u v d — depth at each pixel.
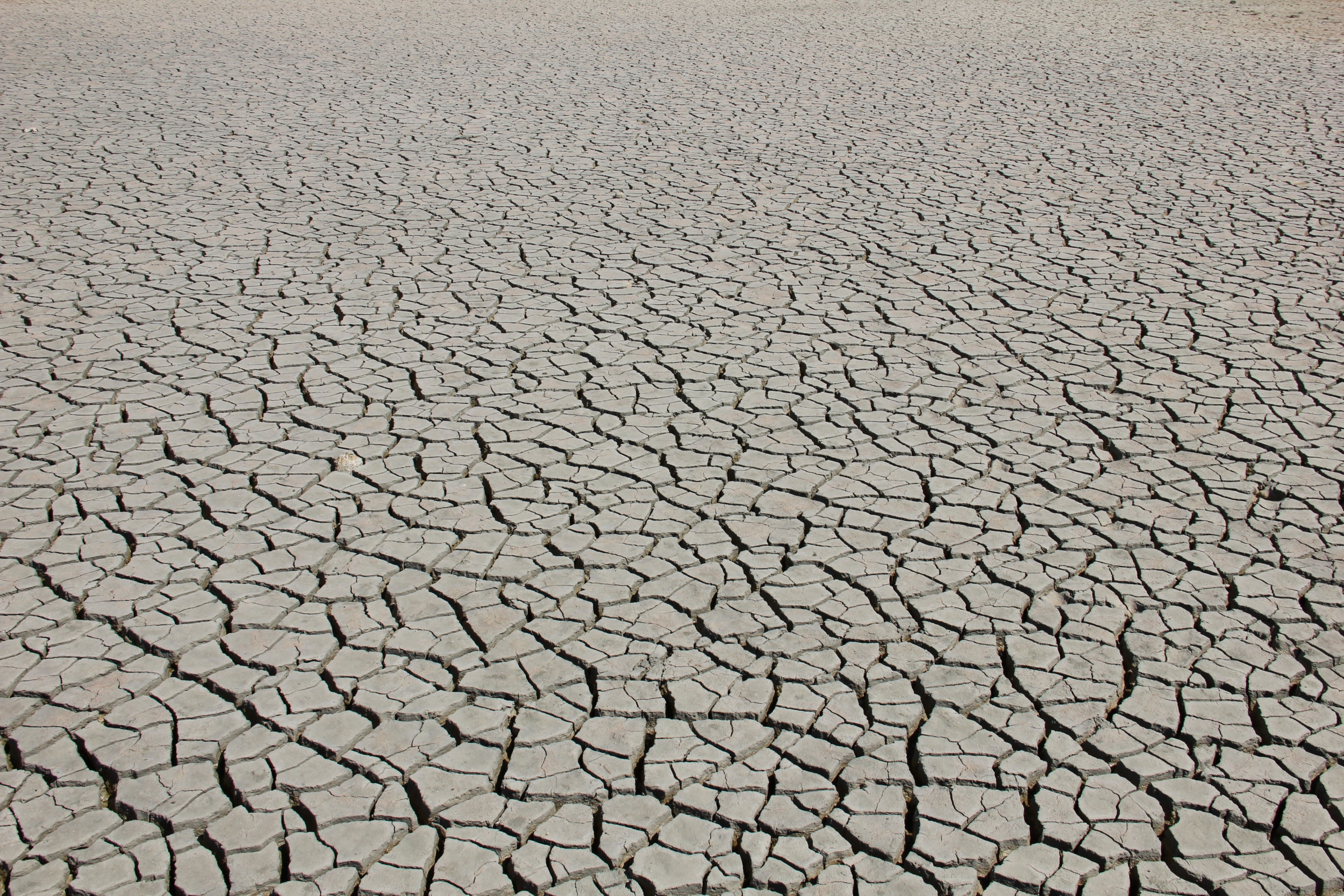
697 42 13.11
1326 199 6.53
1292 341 4.62
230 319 5.02
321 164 7.68
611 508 3.51
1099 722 2.61
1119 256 5.70
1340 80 10.05
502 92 10.18
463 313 5.09
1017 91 10.00
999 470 3.70
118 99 9.80
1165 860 2.26
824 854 2.28
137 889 2.21
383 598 3.07
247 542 3.33
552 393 4.30
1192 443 3.84
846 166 7.55
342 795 2.43
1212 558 3.20
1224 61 11.22
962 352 4.61
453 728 2.61
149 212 6.61
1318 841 2.29
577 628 2.96
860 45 12.81
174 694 2.72
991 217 6.39
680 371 4.47
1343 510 3.42
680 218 6.46
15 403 4.21
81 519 3.45
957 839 2.31
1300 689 2.69
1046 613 2.98
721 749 2.55
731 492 3.60
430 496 3.58
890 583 3.12
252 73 11.10
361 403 4.22
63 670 2.80
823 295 5.27
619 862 2.27
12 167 7.57
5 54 12.19
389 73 11.15
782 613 3.01
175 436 3.97
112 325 4.95
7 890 2.20
